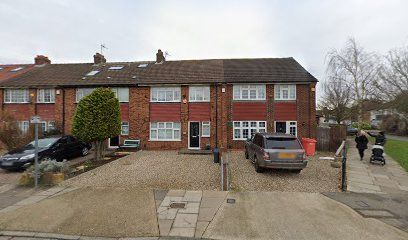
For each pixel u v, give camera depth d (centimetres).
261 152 1041
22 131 1697
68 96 1947
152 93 1911
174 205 714
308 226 592
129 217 637
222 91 1825
